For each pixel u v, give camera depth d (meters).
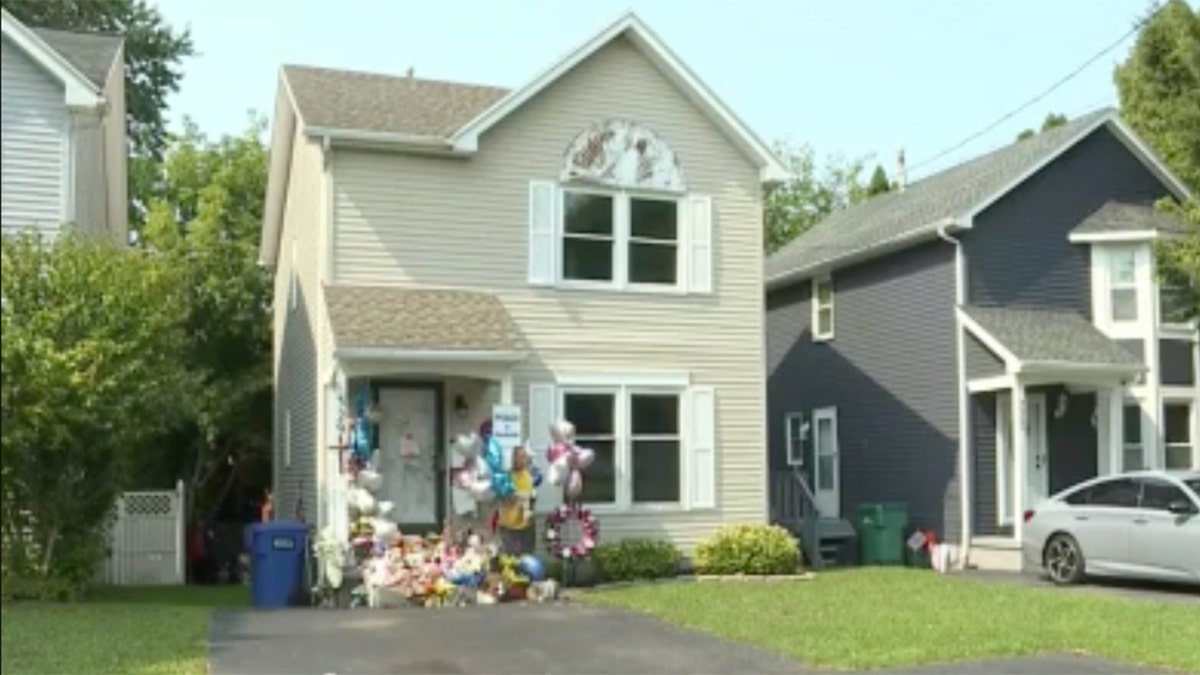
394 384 18.69
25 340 14.59
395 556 16.52
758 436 20.72
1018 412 21.27
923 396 23.75
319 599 16.80
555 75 19.45
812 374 27.53
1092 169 24.00
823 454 26.97
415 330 17.69
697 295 20.48
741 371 20.70
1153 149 24.19
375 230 18.56
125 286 15.54
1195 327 22.20
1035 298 23.20
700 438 20.27
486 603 16.09
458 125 19.39
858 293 26.03
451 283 18.91
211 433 26.09
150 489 26.69
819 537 21.97
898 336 24.61
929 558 22.44
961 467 22.56
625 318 19.95
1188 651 11.07
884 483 24.80
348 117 18.77
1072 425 22.94
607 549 18.58
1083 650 11.24
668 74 20.48
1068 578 17.61
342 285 18.31
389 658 11.18
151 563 20.22
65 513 15.51
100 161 20.94
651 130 20.41
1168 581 16.55
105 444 15.32
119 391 15.16
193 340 26.56
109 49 19.55
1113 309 23.23
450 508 18.44
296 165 22.03
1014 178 23.00
